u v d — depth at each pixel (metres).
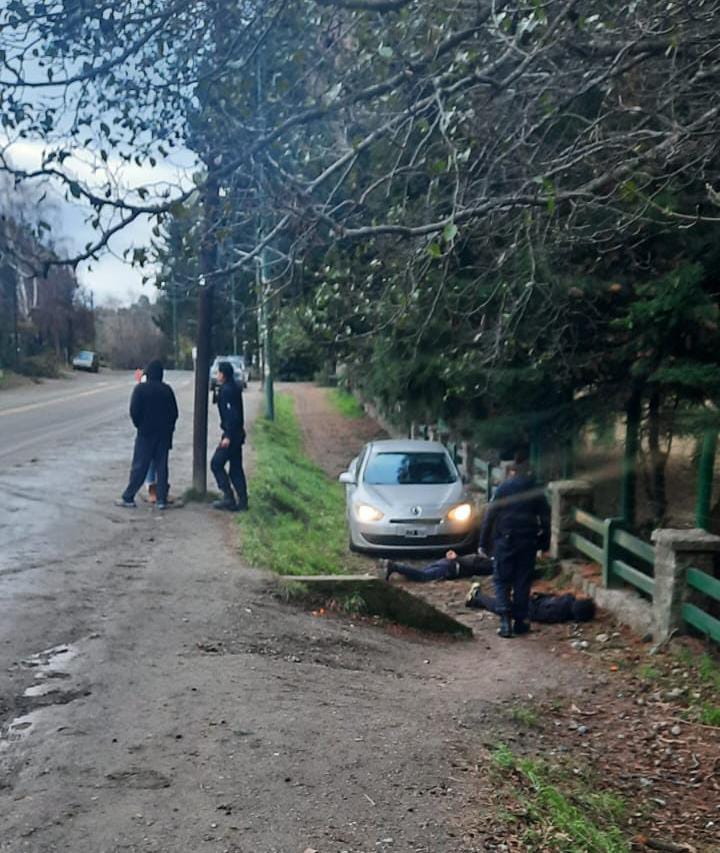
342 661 6.75
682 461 9.41
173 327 62.56
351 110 6.07
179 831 3.74
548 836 3.96
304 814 3.98
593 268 7.53
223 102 5.65
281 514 13.05
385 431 25.42
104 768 4.30
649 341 7.77
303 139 6.14
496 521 8.67
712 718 6.08
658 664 7.18
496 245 7.54
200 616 7.08
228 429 11.57
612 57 5.89
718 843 4.38
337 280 6.71
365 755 4.71
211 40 5.88
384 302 6.81
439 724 5.49
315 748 4.74
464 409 10.59
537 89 6.09
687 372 7.42
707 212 7.25
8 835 3.65
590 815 4.45
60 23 5.19
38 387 44.00
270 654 6.50
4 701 5.11
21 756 4.39
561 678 7.08
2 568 8.20
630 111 5.89
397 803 4.17
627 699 6.59
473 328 8.19
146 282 5.66
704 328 7.54
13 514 10.81
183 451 18.56
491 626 9.02
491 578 11.07
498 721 5.82
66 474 14.29
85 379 53.53
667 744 5.74
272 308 7.26
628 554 9.15
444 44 5.32
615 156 6.12
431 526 11.84
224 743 4.69
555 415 9.65
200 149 5.76
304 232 5.59
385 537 11.84
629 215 6.09
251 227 6.33
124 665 5.82
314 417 32.84
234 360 44.75
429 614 8.34
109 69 5.32
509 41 5.04
